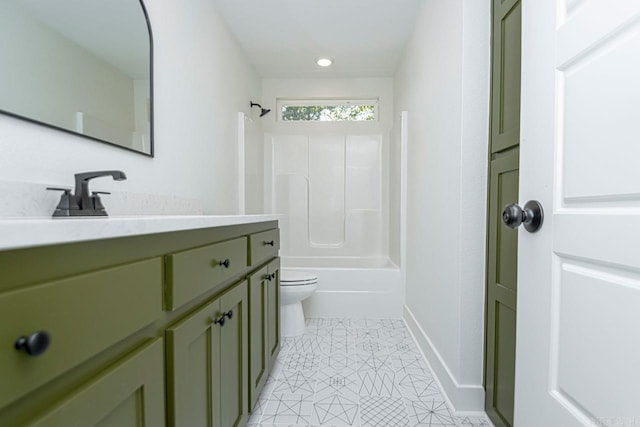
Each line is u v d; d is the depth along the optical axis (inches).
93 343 18.2
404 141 99.6
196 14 68.0
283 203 135.3
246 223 47.0
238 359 43.2
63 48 36.5
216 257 36.1
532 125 28.4
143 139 49.8
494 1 50.7
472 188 53.2
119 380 20.2
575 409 23.0
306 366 70.2
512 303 44.7
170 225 25.7
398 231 107.1
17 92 31.4
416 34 86.0
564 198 24.5
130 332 21.5
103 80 42.2
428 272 72.6
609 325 20.1
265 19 86.3
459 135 53.9
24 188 31.5
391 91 129.2
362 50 104.8
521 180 30.0
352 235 134.3
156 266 24.9
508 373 46.0
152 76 51.6
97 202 35.1
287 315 87.2
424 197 76.5
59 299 16.2
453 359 56.4
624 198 19.3
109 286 19.6
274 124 133.9
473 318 53.7
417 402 57.0
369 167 133.7
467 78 52.6
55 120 35.4
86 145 39.6
